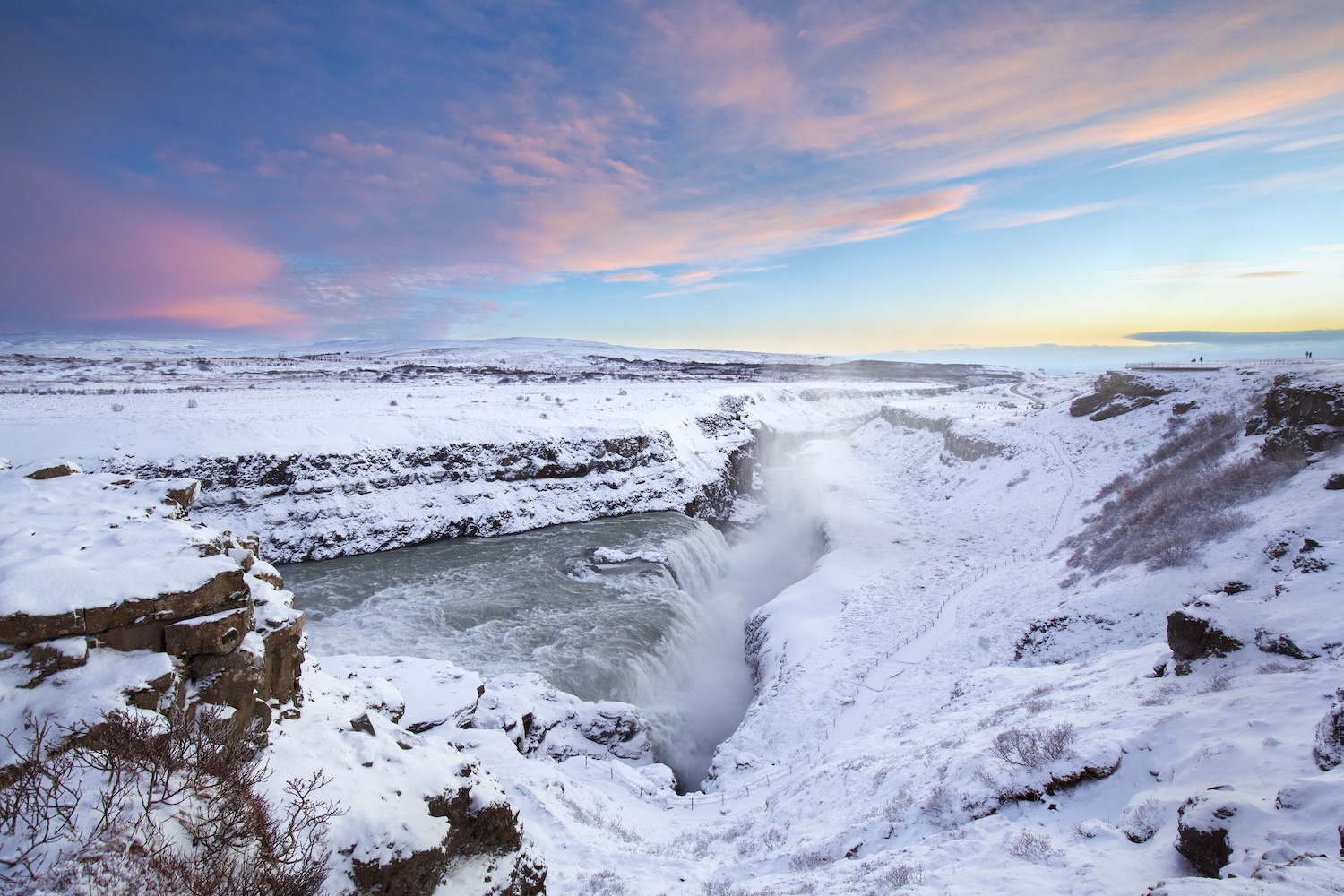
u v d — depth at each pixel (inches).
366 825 243.6
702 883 423.5
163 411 1569.9
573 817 531.2
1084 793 368.2
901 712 746.8
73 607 226.7
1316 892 206.2
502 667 951.6
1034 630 797.9
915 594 1167.6
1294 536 631.8
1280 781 297.0
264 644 282.0
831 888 346.3
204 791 214.5
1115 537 1017.5
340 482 1379.2
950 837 371.2
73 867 173.3
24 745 196.5
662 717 965.2
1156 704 442.3
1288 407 965.2
